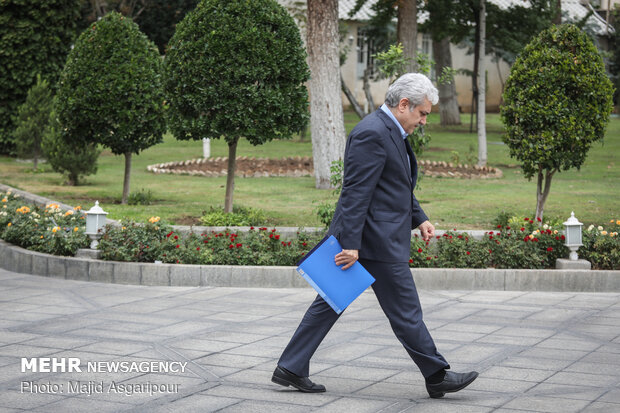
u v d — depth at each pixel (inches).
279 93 387.2
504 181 650.2
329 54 571.2
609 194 556.7
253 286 307.4
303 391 183.9
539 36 380.5
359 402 177.3
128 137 466.9
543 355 216.4
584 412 169.5
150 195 496.4
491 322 253.9
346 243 173.9
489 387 188.5
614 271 301.9
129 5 965.2
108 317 258.1
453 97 1235.2
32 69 749.9
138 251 321.1
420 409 172.1
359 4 932.6
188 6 964.0
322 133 576.4
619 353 218.2
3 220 370.3
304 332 182.9
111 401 176.7
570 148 374.9
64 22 762.2
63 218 361.4
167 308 271.9
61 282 315.9
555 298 290.4
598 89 368.5
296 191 568.4
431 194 554.3
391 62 438.0
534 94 370.0
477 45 921.5
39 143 676.7
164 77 396.8
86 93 454.6
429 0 864.9
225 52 378.9
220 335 236.8
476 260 314.3
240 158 775.1
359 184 173.8
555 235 322.3
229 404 175.3
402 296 176.9
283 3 977.5
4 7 739.4
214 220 398.9
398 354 218.1
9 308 270.1
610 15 1499.8
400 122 179.3
